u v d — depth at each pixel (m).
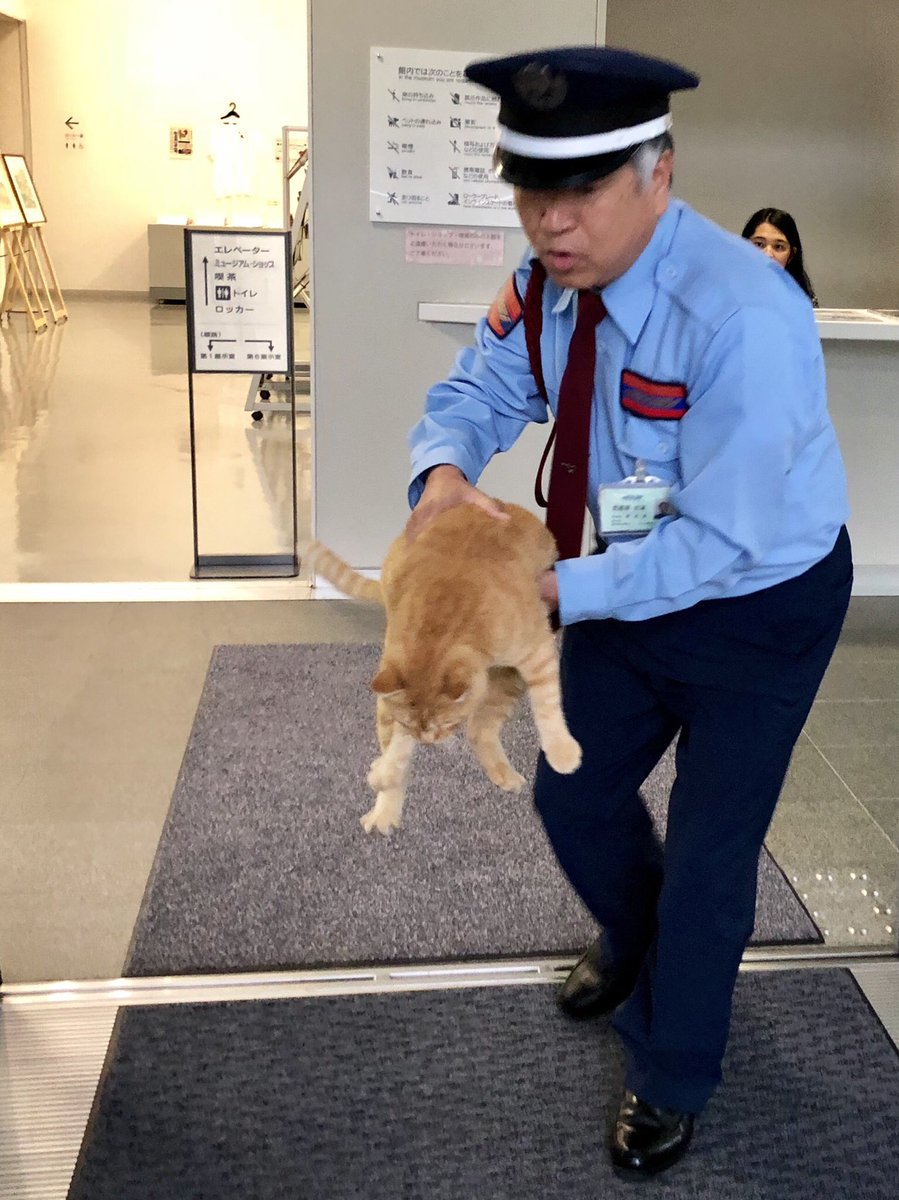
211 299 4.06
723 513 1.36
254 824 2.62
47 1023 2.00
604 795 1.78
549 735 1.53
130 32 12.26
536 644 1.47
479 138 3.74
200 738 3.01
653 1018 1.69
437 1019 2.03
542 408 1.79
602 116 1.25
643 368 1.45
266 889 2.39
